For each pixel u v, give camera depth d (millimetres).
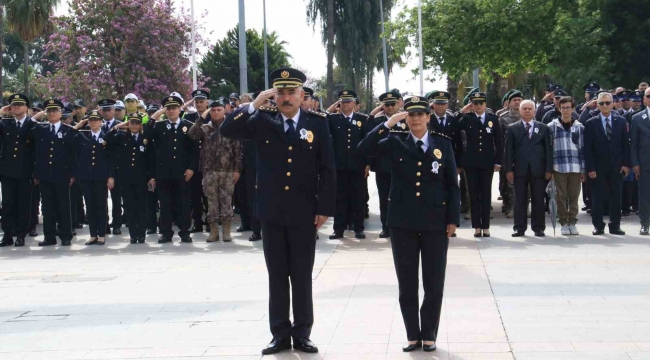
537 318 7332
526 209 12547
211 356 6477
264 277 9773
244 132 6664
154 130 13148
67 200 13320
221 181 13078
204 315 7871
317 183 6656
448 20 22672
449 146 6586
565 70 22875
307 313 6605
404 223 6441
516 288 8609
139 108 16375
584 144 12609
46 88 31203
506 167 12469
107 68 29188
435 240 6457
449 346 6527
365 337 6887
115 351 6723
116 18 28625
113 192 14594
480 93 12398
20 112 13227
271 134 6562
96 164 13203
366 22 39781
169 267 10750
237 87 51125
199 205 14438
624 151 12438
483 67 24000
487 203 12461
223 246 12633
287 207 6520
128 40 28828
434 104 12547
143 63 29312
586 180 13391
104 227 13367
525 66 24156
